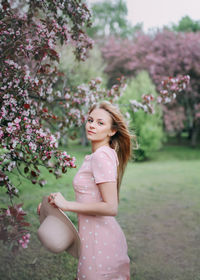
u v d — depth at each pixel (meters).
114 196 1.42
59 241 1.42
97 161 1.46
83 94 3.15
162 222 4.13
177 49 18.14
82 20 2.56
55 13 2.37
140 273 2.60
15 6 2.26
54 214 1.50
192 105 18.69
